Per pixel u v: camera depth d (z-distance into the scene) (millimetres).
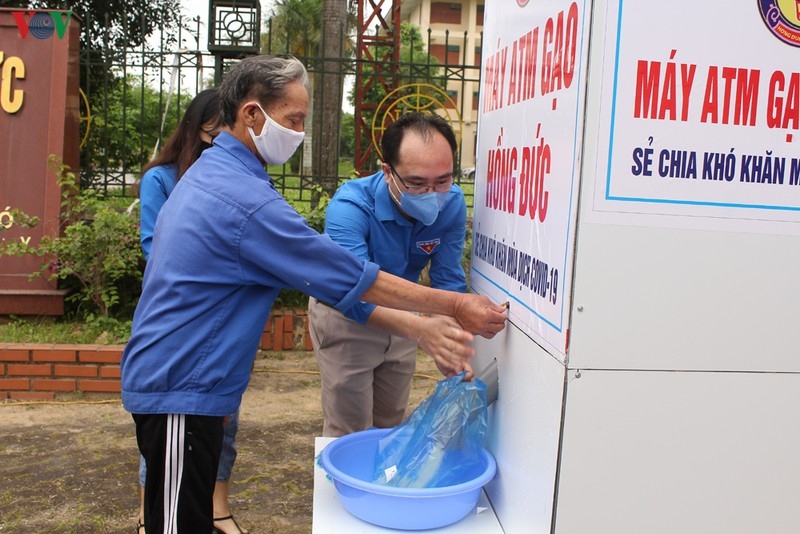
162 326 1709
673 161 1187
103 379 4465
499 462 1625
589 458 1240
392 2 7602
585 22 1146
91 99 7469
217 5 5727
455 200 2369
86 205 4918
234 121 1792
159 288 1723
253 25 5770
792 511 1297
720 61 1176
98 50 6184
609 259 1195
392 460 1705
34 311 4922
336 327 2482
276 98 1737
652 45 1157
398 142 1964
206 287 1687
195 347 1702
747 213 1216
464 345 1637
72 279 5109
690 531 1277
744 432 1264
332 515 1574
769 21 1182
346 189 2334
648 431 1244
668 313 1220
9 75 5043
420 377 5062
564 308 1219
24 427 4012
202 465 1784
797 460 1283
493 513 1641
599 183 1176
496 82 1721
